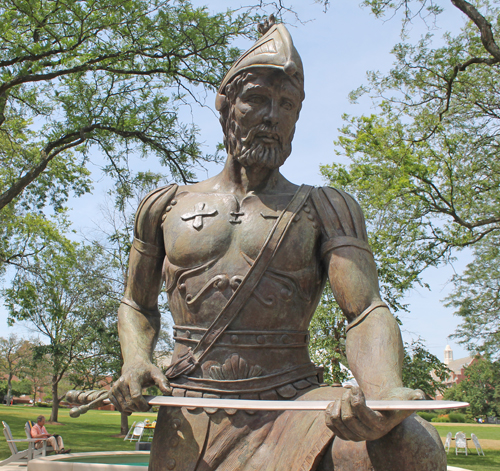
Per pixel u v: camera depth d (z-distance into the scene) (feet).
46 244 46.75
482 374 166.91
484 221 40.04
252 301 6.44
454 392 172.86
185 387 6.39
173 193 7.47
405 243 40.65
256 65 6.71
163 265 7.20
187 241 6.75
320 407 4.77
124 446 45.27
